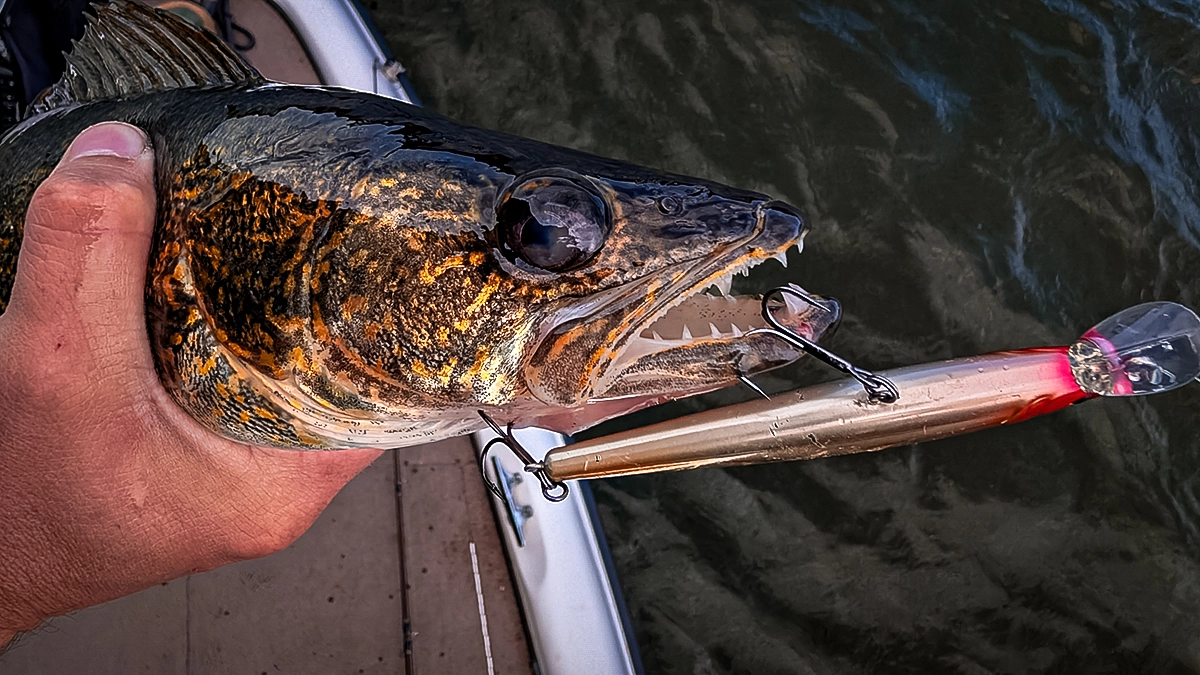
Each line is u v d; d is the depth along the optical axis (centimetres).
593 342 25
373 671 37
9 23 39
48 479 24
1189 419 64
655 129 67
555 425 28
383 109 25
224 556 27
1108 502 63
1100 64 71
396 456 40
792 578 60
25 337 23
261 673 37
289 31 47
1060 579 61
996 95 70
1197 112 70
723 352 26
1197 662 60
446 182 24
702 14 71
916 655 59
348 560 39
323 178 24
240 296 25
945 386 19
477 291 24
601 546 42
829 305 26
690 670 57
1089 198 68
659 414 58
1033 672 59
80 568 25
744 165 67
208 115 25
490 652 38
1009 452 63
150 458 25
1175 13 73
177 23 28
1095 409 64
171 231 25
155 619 36
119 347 24
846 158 68
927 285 65
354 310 24
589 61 69
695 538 60
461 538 40
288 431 26
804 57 70
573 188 24
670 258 25
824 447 20
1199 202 68
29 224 23
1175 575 61
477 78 67
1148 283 66
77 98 29
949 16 72
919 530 62
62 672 35
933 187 67
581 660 38
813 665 58
